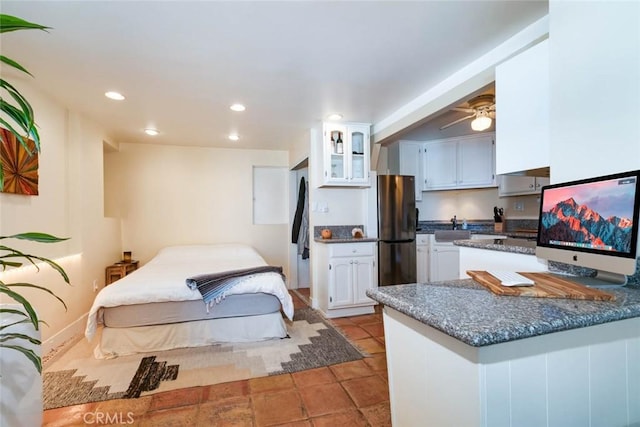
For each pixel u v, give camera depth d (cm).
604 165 118
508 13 164
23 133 228
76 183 299
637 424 100
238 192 470
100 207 346
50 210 261
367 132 357
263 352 250
